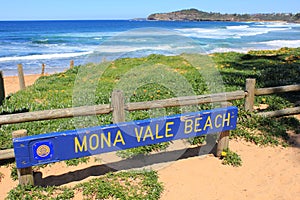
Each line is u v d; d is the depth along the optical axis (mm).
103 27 81375
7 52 29312
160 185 3863
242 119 5719
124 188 3773
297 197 3707
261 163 4453
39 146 3367
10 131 5270
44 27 82375
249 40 39688
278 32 59656
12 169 4145
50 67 20469
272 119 5809
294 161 4500
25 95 8523
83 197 3629
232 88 7992
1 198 3617
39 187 3736
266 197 3715
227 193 3785
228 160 4434
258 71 10602
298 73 9516
